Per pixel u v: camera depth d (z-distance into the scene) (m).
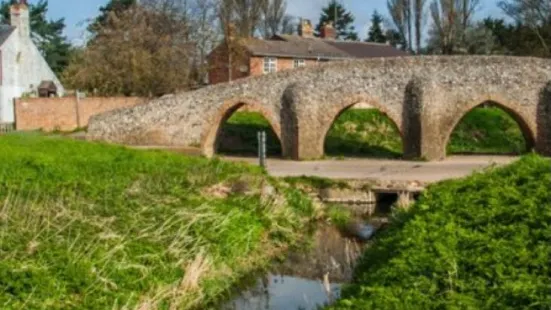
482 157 31.78
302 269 13.66
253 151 35.50
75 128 42.88
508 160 29.48
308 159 31.23
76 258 10.31
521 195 11.20
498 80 30.30
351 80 31.16
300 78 31.62
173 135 33.06
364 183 22.09
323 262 14.16
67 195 14.95
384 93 30.92
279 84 31.81
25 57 50.22
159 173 18.81
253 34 65.50
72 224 12.22
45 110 43.09
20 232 11.31
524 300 6.91
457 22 65.81
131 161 20.75
